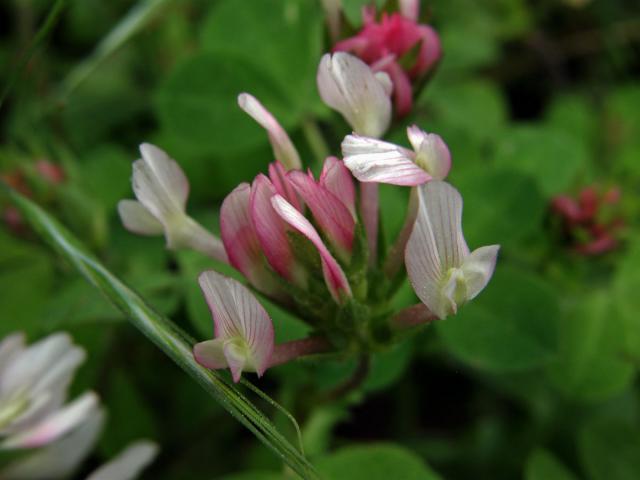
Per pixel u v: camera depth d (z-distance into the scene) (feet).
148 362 0.35
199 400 0.35
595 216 0.33
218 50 0.32
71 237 0.24
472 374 0.36
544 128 0.36
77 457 0.27
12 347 0.26
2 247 0.32
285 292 0.20
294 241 0.19
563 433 0.35
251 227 0.19
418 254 0.17
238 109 0.32
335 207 0.18
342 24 0.25
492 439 0.36
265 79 0.32
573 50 0.47
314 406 0.27
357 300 0.19
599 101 0.46
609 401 0.36
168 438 0.34
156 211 0.20
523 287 0.28
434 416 0.38
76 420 0.26
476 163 0.34
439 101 0.41
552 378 0.31
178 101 0.32
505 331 0.28
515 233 0.30
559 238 0.33
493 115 0.41
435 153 0.18
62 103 0.36
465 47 0.44
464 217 0.30
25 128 0.37
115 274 0.22
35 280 0.32
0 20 0.44
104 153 0.36
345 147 0.17
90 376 0.31
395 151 0.18
